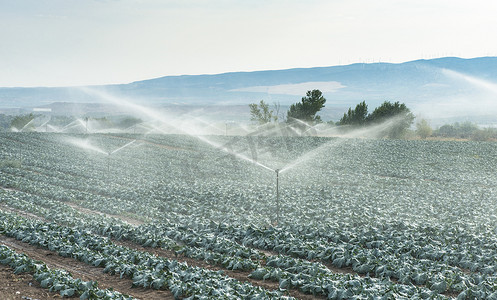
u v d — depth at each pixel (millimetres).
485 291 14180
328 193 34406
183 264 16500
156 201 31062
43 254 18938
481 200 32750
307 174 46594
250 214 27141
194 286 14172
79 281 14789
